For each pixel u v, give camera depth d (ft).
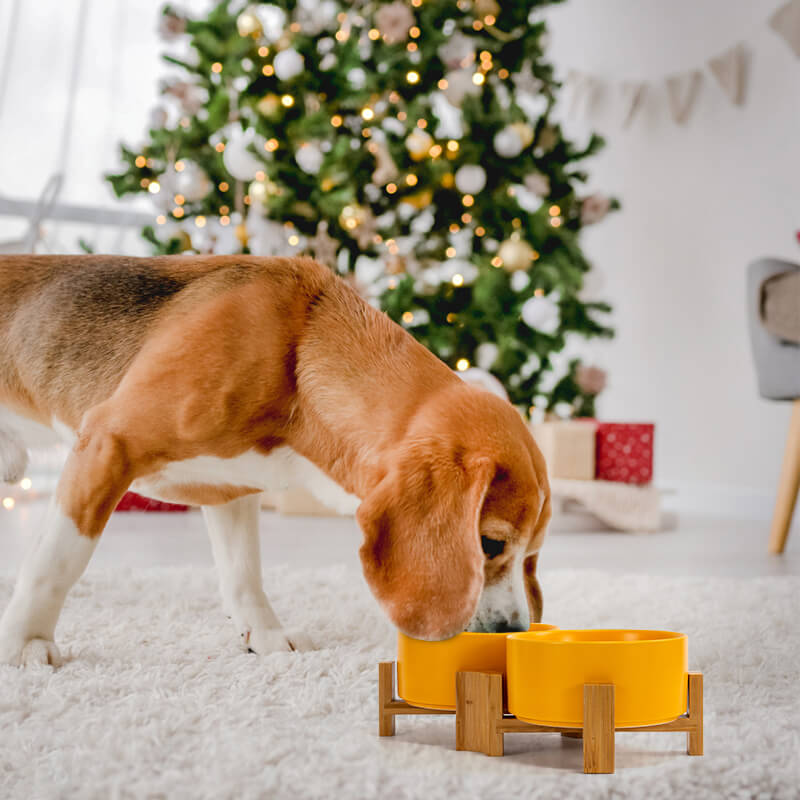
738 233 16.11
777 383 10.30
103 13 17.66
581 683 3.10
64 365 4.71
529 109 19.42
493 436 3.91
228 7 13.09
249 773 2.97
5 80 16.99
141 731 3.37
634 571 8.62
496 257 13.01
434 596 3.53
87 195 17.39
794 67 15.21
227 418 4.28
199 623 5.58
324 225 12.63
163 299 4.60
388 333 4.43
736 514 15.05
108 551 9.35
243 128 12.96
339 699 3.94
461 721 3.36
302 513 13.12
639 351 17.83
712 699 4.08
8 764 3.08
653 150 17.61
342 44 12.82
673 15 17.33
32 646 4.32
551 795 2.81
